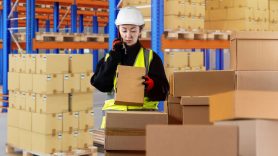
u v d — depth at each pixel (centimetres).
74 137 656
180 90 340
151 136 214
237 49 340
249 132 234
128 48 382
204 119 311
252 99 194
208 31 922
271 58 337
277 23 1166
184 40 858
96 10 2106
